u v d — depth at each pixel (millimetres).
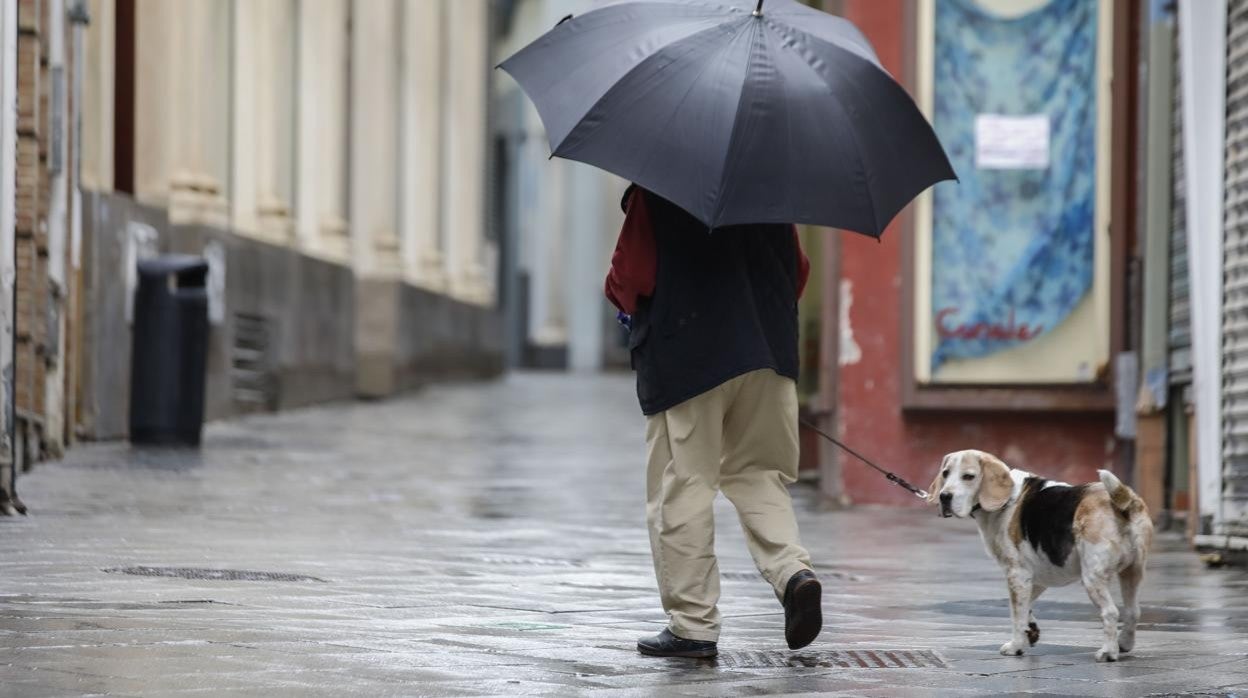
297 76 80688
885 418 41750
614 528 33094
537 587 23312
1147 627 20391
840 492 41844
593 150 16469
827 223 16594
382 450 55656
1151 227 35844
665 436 17328
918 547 30953
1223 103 29828
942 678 16250
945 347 41344
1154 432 36531
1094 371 41062
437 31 107812
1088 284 41125
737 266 17078
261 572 24109
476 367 119750
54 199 44219
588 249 167625
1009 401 41125
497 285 165750
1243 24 29219
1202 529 29625
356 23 91562
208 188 64938
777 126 16578
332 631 18453
